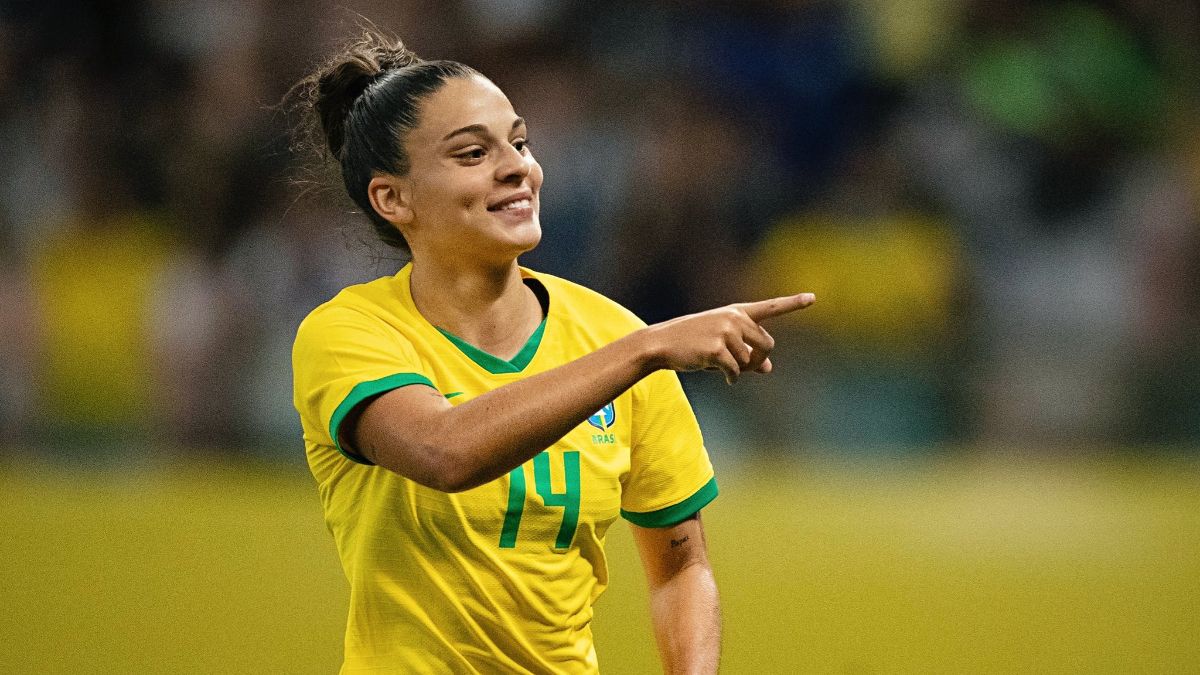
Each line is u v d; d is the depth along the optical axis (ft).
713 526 89.81
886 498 100.37
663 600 32.65
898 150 128.77
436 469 26.25
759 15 131.34
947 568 78.23
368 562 29.63
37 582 72.54
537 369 30.66
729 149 127.85
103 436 116.06
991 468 116.98
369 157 30.63
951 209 127.75
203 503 96.78
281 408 114.21
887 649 60.39
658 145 126.93
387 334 29.55
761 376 117.91
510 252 29.89
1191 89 135.54
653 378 31.42
